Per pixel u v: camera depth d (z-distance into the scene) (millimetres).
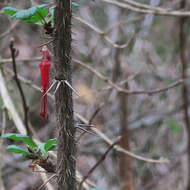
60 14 1926
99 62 7129
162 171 7422
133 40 6781
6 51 6762
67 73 1984
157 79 7594
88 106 6652
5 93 4590
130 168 5547
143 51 7066
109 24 7691
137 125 7680
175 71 7637
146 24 7203
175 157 7562
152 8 5449
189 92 7590
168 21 7602
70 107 2037
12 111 4363
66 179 2076
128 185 5492
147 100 7789
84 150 7156
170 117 7727
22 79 5484
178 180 7301
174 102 7762
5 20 6215
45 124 6734
